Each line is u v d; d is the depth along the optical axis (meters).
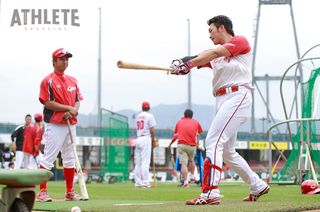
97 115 66.06
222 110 12.73
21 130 34.12
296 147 26.50
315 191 17.75
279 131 54.50
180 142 30.03
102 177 42.81
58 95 16.20
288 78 40.19
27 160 33.97
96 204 14.41
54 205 13.97
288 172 27.06
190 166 31.30
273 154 54.50
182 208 10.96
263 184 13.59
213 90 13.09
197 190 25.08
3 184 8.38
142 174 30.08
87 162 63.34
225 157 13.40
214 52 12.50
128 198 18.19
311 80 25.02
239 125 12.86
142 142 30.33
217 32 13.04
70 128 16.39
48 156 16.30
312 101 25.00
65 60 16.28
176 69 12.41
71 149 16.70
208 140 12.82
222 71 12.76
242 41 12.72
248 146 70.69
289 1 68.88
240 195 19.20
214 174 12.55
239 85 12.74
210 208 10.85
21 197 8.64
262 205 11.42
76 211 10.58
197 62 12.44
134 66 11.93
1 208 8.46
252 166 70.19
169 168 64.06
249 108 12.90
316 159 24.81
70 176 16.77
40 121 33.88
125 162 45.12
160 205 12.40
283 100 26.33
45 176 8.54
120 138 44.09
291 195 17.02
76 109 16.39
